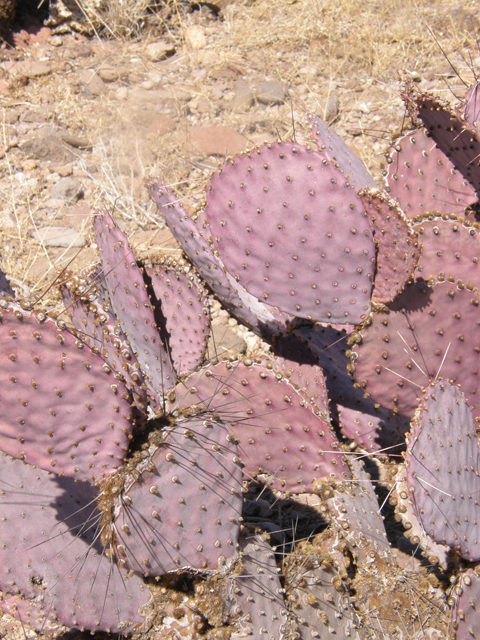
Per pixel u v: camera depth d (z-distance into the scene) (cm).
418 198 144
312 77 276
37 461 116
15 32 307
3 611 130
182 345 139
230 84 273
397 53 288
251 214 126
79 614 124
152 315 132
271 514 140
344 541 125
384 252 126
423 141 144
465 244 134
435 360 128
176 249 188
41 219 205
